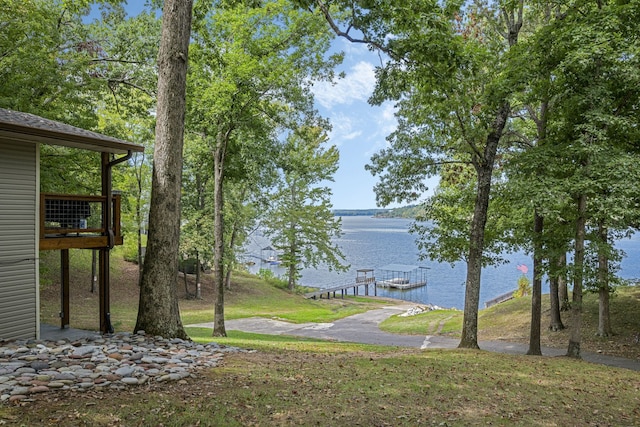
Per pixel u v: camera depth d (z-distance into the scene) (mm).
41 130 7227
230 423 4465
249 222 31766
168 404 4750
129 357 6527
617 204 9680
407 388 6668
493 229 14656
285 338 16719
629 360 13008
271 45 14633
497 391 7176
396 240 124250
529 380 8258
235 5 12758
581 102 10453
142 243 33406
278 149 17016
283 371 6980
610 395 7750
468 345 13148
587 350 14273
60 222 8922
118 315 20500
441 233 14547
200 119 15625
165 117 8922
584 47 9727
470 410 5977
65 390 4840
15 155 7938
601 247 11188
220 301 15539
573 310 11984
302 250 31312
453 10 9922
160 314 8797
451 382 7363
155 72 16828
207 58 14383
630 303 18141
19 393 4535
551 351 14867
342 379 6824
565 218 12875
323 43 14742
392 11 9414
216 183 15914
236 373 6508
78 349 6621
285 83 14711
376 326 22203
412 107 13945
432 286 58438
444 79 10633
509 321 20219
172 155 8961
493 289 54594
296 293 38812
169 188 8930
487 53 11648
